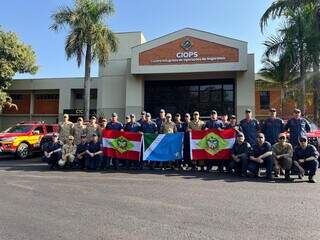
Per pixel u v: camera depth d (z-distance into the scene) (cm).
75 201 830
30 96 3962
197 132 1370
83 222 661
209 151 1348
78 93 3819
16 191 946
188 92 3100
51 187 1004
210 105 3052
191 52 2819
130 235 589
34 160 1886
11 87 3853
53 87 3794
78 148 1411
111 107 3112
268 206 783
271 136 1309
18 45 3384
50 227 632
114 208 763
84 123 1706
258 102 3528
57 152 1418
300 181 1130
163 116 1458
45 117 3931
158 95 3128
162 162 1412
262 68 2573
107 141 1420
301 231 610
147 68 2881
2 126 3981
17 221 668
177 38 2848
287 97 2512
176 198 860
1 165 1572
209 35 2803
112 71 3139
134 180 1123
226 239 569
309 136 1516
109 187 1003
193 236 583
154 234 593
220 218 688
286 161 1158
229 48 2769
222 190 962
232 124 1385
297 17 2198
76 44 2539
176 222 661
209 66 2786
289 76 2322
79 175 1235
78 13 2550
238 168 1249
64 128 1469
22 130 2061
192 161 1367
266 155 1179
